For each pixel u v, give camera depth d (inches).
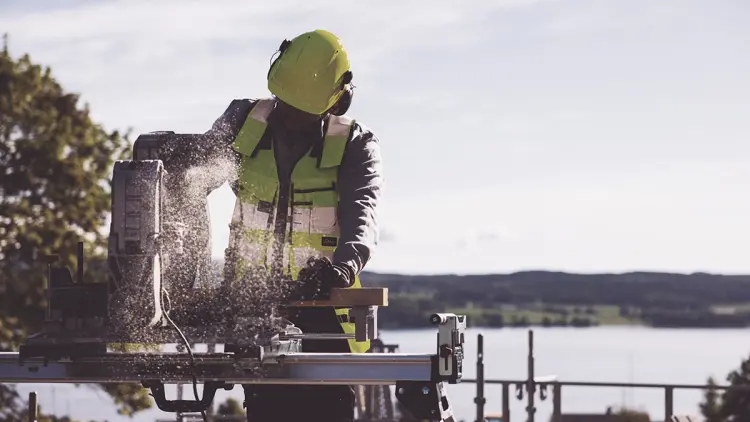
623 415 743.7
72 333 201.0
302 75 233.6
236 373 201.5
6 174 1302.9
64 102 1390.3
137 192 200.8
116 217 200.8
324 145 235.9
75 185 1332.4
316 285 212.7
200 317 209.3
